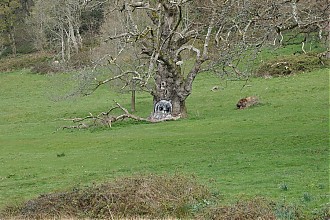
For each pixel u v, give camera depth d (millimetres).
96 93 63594
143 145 34000
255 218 15344
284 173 22891
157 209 16875
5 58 93312
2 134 46250
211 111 46250
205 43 41844
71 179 25922
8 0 93625
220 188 20344
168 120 43438
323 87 49969
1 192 24312
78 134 41719
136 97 60125
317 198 17406
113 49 50000
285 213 15445
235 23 29234
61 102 60781
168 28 38281
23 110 59219
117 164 29094
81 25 85875
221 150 30359
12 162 32594
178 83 43594
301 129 34062
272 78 56625
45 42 92438
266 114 41438
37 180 26641
